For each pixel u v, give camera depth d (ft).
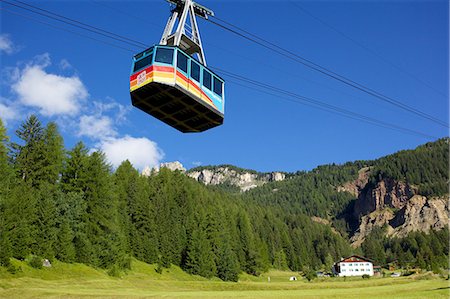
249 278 513.45
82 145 332.39
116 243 323.16
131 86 109.09
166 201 510.17
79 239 289.12
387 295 185.26
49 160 303.89
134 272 338.34
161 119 122.52
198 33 121.60
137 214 426.51
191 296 177.47
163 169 617.62
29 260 239.91
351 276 631.15
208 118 120.98
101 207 318.65
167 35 117.80
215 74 120.37
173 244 445.37
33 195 271.90
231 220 607.78
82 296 165.07
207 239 472.44
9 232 226.38
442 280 336.08
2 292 172.55
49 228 263.29
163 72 105.19
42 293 171.42
